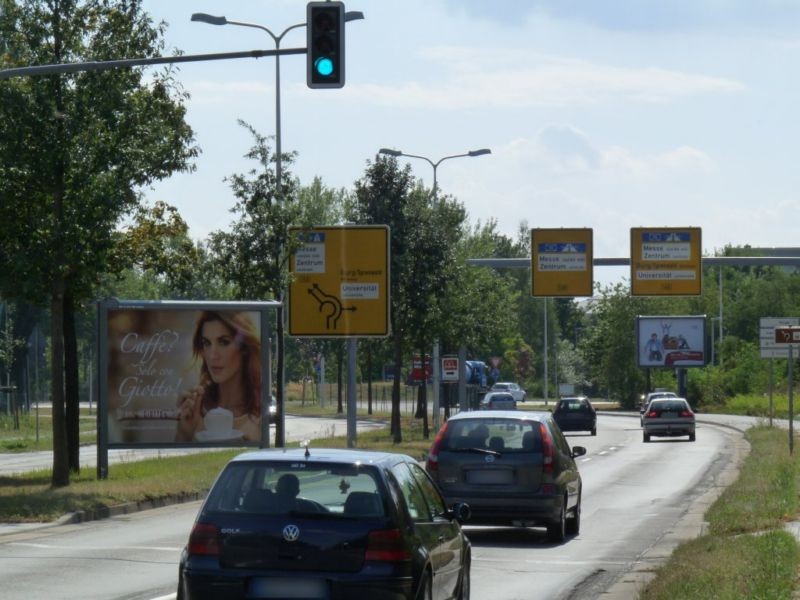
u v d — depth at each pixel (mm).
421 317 69750
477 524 27766
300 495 14328
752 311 193375
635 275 63500
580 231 63875
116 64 27609
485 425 27812
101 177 37562
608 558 24859
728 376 140125
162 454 63500
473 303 80562
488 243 97188
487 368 140750
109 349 46000
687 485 44188
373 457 14922
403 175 70312
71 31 37469
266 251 53281
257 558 13945
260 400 46719
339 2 25828
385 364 121938
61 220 37094
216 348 46625
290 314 59531
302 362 151250
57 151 36656
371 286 59156
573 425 91062
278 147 58188
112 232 38250
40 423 103500
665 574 19594
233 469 14547
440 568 15398
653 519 32625
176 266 47469
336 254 59250
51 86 37375
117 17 38031
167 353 46344
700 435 88250
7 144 36688
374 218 69625
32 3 37406
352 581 13789
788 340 47562
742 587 17016
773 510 28078
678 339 134625
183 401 46375
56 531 29234
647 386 150500
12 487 39125
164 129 38688
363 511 14102
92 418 121000
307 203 59062
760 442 63094
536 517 27078
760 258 62562
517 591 20469
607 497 39656
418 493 15750
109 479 42250
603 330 158500
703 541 23719
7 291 38875
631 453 65938
